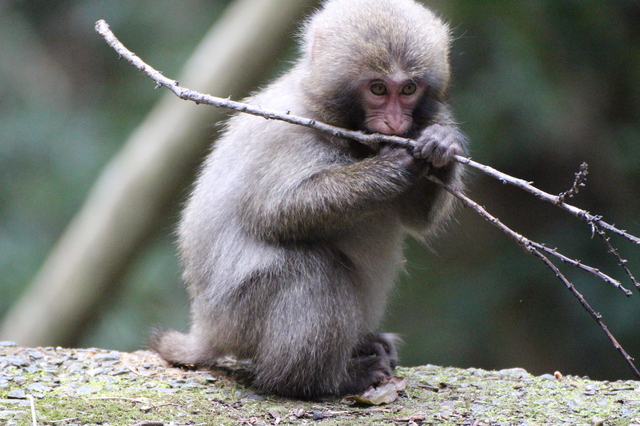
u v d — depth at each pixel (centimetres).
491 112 1712
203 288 827
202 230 830
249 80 1402
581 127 1761
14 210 1836
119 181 1454
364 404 736
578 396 761
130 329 1672
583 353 1702
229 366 859
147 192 1438
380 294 863
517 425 671
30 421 643
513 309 1761
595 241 1728
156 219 1460
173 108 1434
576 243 1742
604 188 1795
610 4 1741
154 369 841
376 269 841
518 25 1717
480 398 755
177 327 1697
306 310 748
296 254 762
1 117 1928
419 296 1825
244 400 746
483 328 1761
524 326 1750
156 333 894
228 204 803
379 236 830
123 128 1909
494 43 1716
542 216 1834
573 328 1708
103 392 743
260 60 1391
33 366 816
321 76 780
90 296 1470
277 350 753
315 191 745
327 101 779
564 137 1764
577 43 1744
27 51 2039
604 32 1734
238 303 777
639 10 1750
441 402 743
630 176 1772
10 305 1728
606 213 1773
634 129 1783
